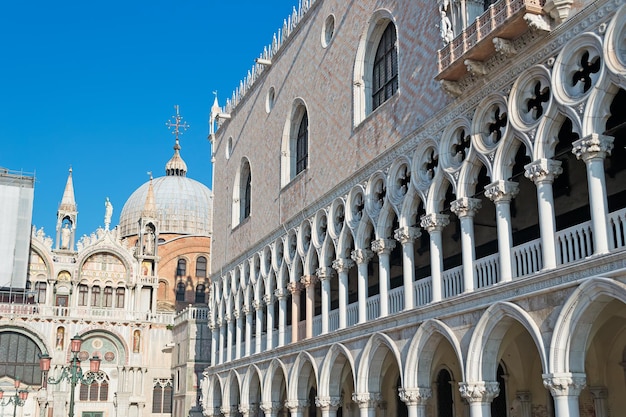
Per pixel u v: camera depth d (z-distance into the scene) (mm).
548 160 22594
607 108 20844
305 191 40531
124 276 77938
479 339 24781
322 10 40750
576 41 21781
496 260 25016
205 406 55656
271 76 48344
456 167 26891
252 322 48594
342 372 36344
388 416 37688
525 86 23938
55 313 73312
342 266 35500
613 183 27016
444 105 27922
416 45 30359
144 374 74188
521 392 30172
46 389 69688
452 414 33688
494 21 24062
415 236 30016
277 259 44344
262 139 48938
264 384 44094
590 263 20359
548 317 21828
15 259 72438
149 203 82688
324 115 39125
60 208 81875
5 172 74438
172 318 76688
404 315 29312
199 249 93500
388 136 31922
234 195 54094
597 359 27078
